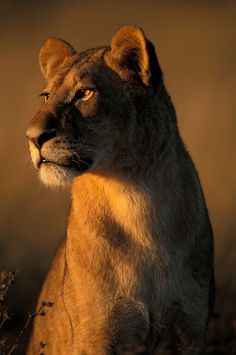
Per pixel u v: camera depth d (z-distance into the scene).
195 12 34.44
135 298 10.11
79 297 10.07
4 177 19.06
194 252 10.27
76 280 10.12
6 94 23.88
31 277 16.17
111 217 10.10
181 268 10.21
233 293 14.11
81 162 9.77
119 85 9.97
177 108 21.75
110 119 9.86
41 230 18.00
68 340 10.34
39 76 25.62
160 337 10.39
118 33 10.03
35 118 9.65
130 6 36.66
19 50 30.06
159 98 10.16
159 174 10.07
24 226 18.09
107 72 10.00
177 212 10.17
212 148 18.53
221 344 12.68
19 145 21.16
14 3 35.41
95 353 10.04
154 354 10.55
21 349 13.77
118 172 9.98
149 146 10.01
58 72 10.15
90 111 9.80
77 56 10.30
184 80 25.48
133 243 10.12
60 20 34.72
